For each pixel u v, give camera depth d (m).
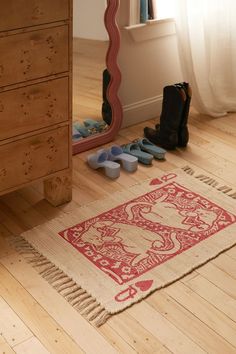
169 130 2.80
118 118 2.88
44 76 2.00
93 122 2.84
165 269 1.95
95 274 1.91
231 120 3.23
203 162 2.74
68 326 1.68
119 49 2.75
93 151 2.81
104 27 2.60
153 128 3.08
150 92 3.11
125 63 2.89
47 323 1.69
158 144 2.88
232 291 1.86
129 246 2.07
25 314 1.72
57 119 2.12
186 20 2.90
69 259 1.98
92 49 2.63
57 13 1.91
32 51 1.91
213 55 3.10
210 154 2.82
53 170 2.22
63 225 2.18
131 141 2.92
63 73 2.05
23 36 1.86
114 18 2.59
